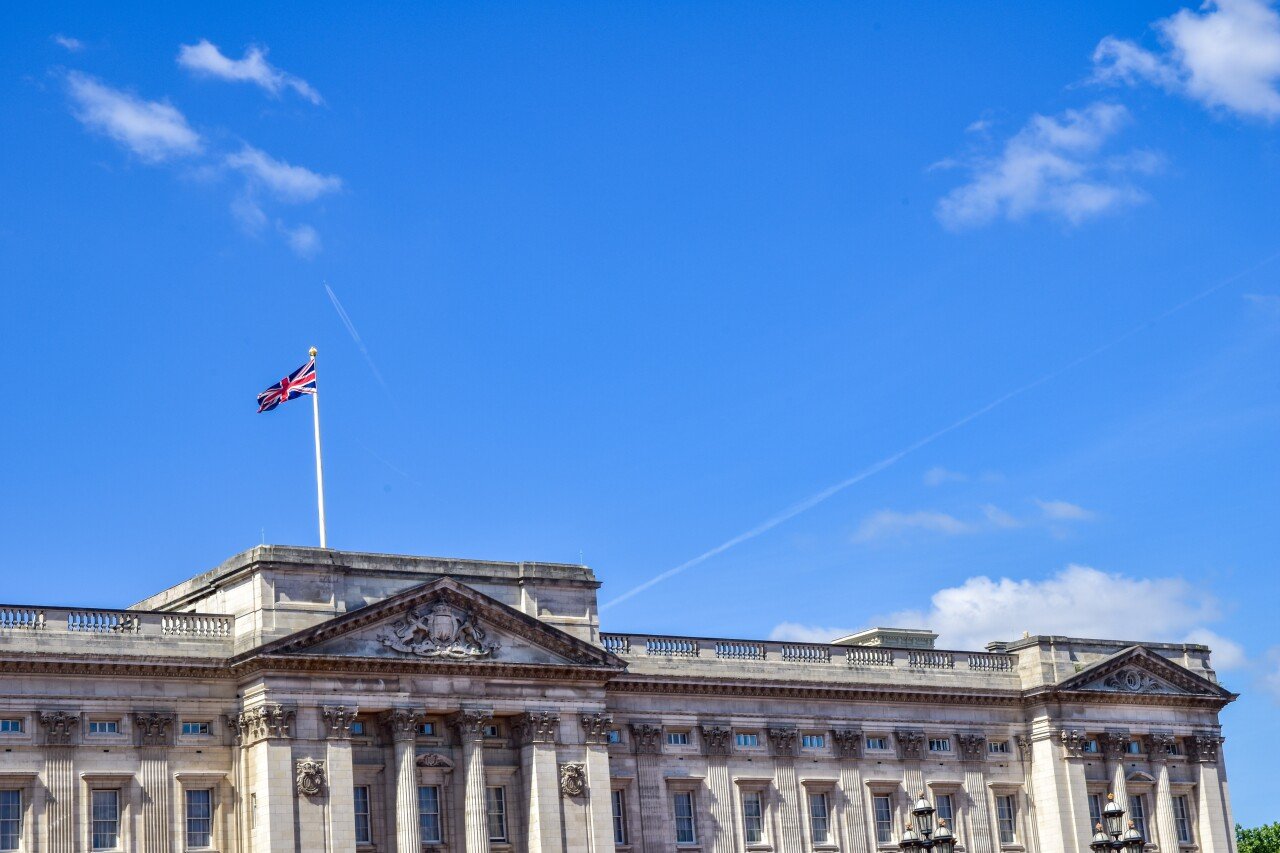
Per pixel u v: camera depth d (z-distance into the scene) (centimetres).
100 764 9731
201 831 9962
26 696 9606
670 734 11750
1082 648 13400
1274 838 19588
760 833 11912
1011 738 13112
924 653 12925
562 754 10862
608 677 11138
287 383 10938
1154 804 13362
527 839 10688
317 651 10125
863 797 12331
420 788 10500
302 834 9875
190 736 10031
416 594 10481
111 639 9881
